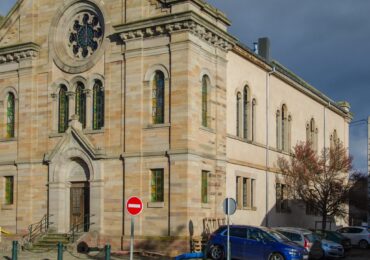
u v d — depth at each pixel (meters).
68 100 35.34
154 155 31.73
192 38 31.73
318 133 54.62
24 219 35.66
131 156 32.31
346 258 35.28
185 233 30.30
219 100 34.41
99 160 33.31
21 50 36.59
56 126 35.59
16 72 37.25
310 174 45.09
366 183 53.78
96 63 34.41
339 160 48.50
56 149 34.56
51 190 34.75
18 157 36.41
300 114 49.88
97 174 33.28
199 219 31.47
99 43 34.69
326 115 57.53
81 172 34.41
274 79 44.16
